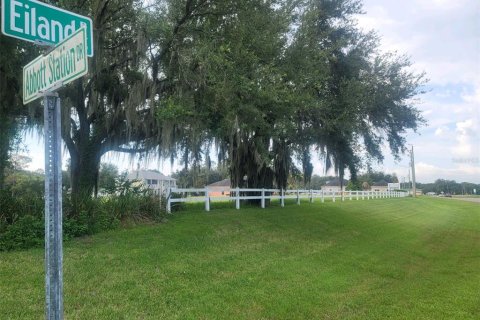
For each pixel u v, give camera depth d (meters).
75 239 9.77
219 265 8.93
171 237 10.85
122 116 14.47
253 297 7.16
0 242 8.43
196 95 13.55
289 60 15.31
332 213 20.28
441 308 7.39
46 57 2.95
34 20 3.00
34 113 12.41
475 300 8.02
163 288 7.12
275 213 17.19
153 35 12.88
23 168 18.41
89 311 5.84
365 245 13.48
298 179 23.86
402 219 23.28
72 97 13.92
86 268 7.63
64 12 3.14
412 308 7.33
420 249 14.08
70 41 2.71
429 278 9.92
